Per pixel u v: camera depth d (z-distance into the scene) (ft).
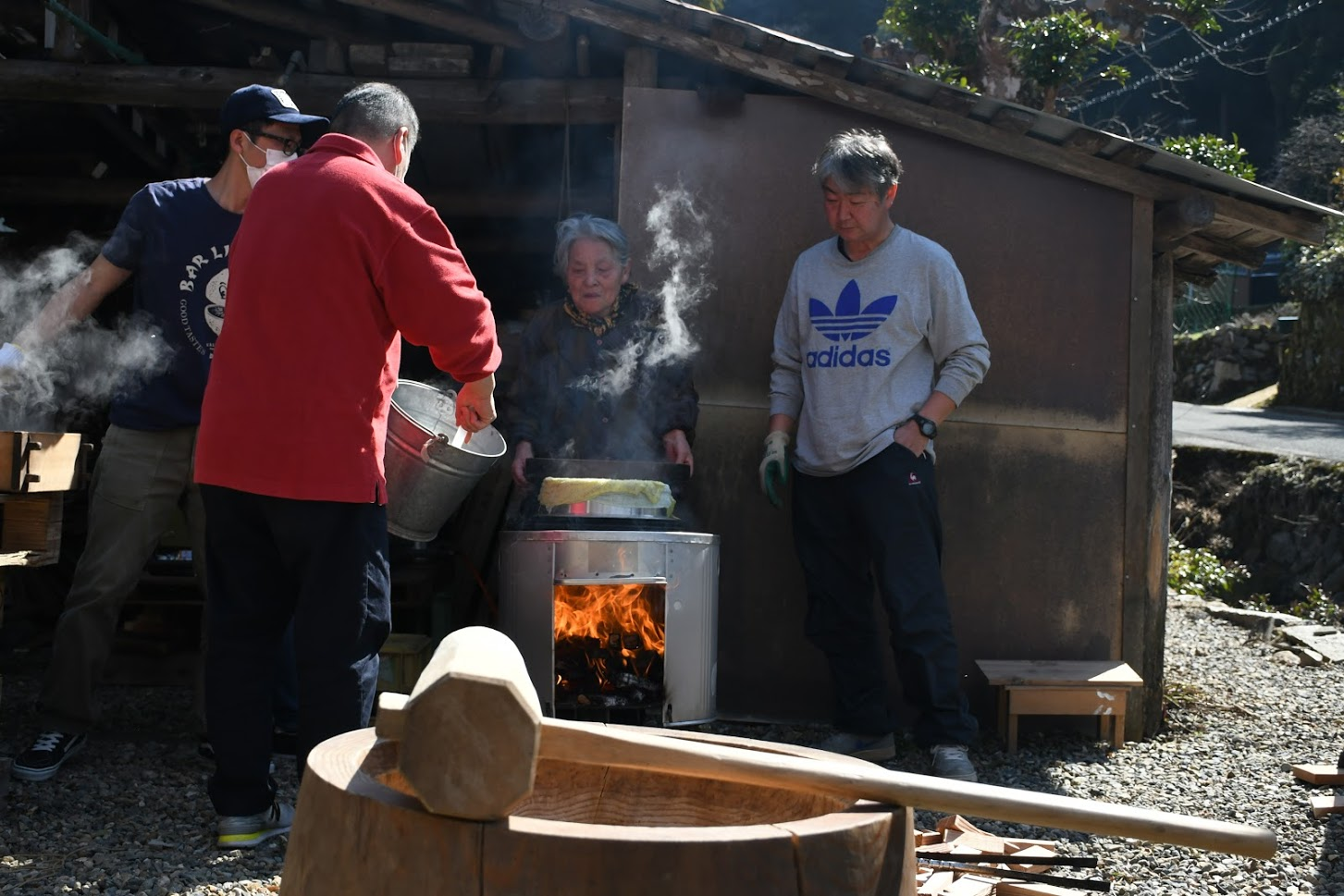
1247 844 4.84
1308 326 74.38
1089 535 17.07
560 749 4.73
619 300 15.12
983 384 17.02
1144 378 17.15
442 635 17.65
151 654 18.42
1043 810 4.87
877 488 14.20
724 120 16.94
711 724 16.56
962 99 16.35
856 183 14.06
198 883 9.68
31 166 24.62
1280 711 18.85
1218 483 47.19
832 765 4.91
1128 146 16.38
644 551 12.82
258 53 21.44
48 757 12.32
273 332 9.78
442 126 21.86
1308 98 109.40
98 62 19.93
